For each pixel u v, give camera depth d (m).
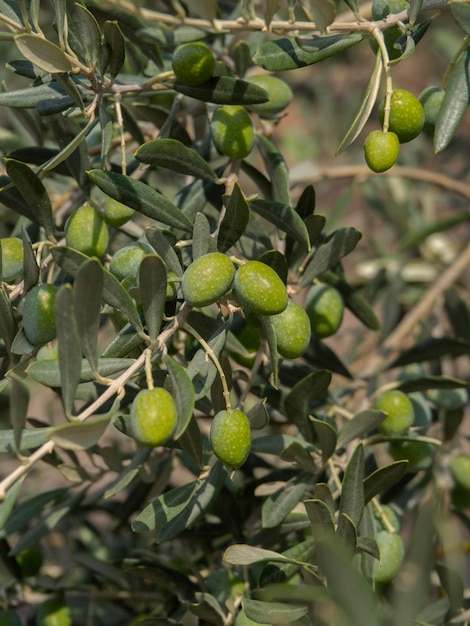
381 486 0.77
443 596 0.91
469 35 0.75
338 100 1.60
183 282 0.72
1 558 0.89
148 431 0.68
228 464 0.72
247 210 0.74
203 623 0.82
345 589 0.67
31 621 0.91
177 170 0.78
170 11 0.89
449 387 0.85
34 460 0.69
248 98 0.77
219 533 0.87
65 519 1.00
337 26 0.75
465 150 1.45
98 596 0.91
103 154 0.76
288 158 1.58
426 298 1.05
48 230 0.78
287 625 0.75
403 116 0.75
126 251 0.76
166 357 0.71
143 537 1.01
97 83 0.76
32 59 0.73
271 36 1.03
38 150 0.82
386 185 1.34
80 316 0.69
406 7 0.77
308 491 0.81
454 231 1.48
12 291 0.76
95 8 0.79
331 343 1.43
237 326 0.80
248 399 1.00
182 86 0.77
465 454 0.92
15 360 0.77
